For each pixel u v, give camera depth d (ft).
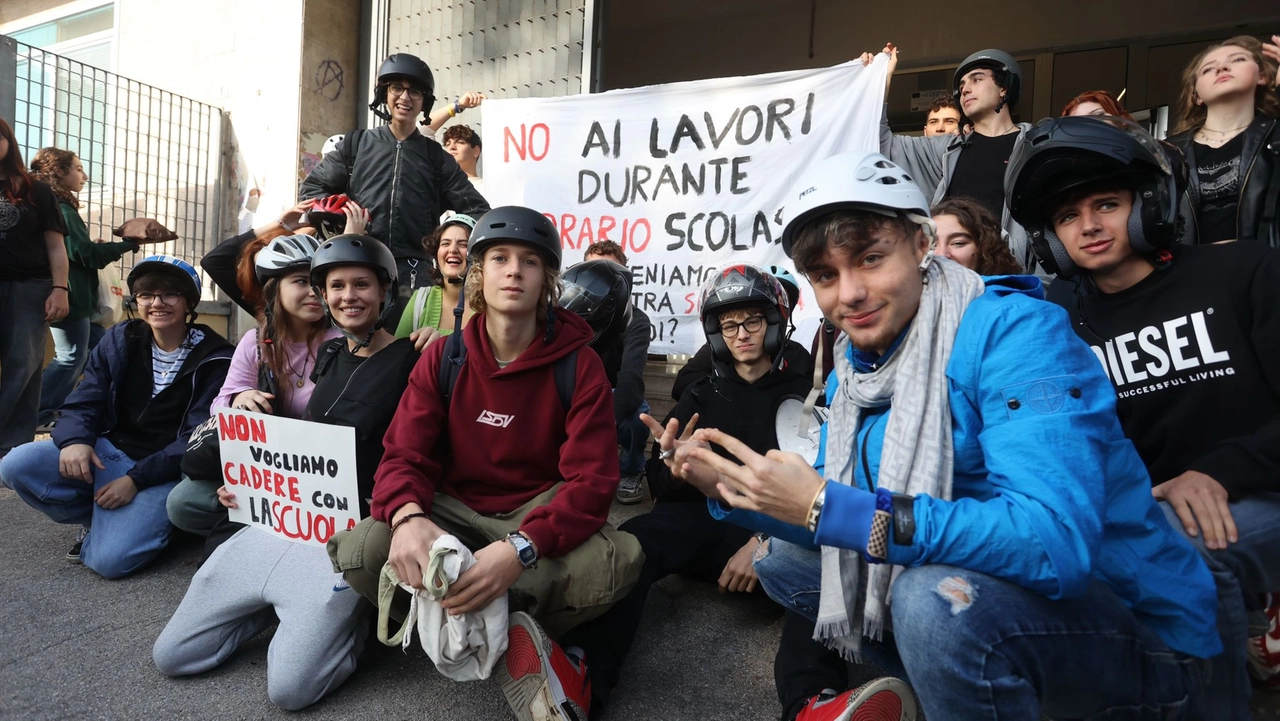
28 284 12.57
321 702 5.90
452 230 9.65
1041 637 3.74
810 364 8.38
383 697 5.99
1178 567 4.14
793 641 5.65
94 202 19.31
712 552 8.04
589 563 5.64
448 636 4.97
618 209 13.79
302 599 6.01
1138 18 18.39
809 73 12.47
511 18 15.84
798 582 5.40
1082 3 18.88
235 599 6.27
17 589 7.94
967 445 4.09
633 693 6.10
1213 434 5.39
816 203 4.07
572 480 5.82
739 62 22.61
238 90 19.39
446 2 16.66
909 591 3.91
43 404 15.28
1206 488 4.97
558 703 4.91
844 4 21.31
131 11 21.33
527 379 6.07
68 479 8.59
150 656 6.59
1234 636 4.57
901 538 3.69
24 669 6.27
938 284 4.27
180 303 9.15
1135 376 5.65
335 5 18.54
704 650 6.87
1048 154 5.11
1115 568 4.04
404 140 12.14
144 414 9.05
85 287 15.19
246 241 10.08
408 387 6.33
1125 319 5.68
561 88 15.35
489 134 14.51
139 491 8.57
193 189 19.66
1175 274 5.48
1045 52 19.39
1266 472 4.89
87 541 8.54
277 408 8.23
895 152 11.51
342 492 6.58
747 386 8.11
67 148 17.85
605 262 9.08
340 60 18.78
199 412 8.96
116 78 18.40
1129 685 3.99
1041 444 3.67
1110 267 5.49
